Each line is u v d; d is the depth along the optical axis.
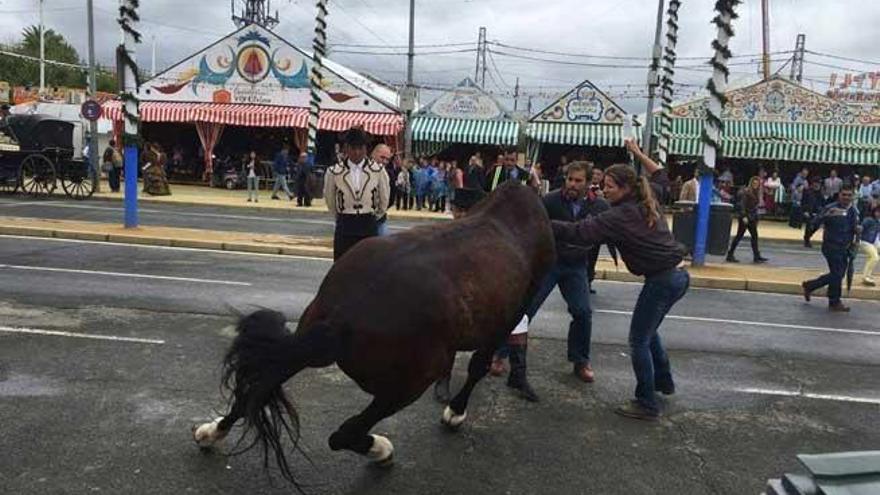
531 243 4.57
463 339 3.88
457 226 4.23
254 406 3.44
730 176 27.23
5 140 22.19
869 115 29.48
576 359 6.35
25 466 4.22
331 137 31.28
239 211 21.77
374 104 29.39
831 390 6.51
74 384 5.55
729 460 4.86
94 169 23.61
